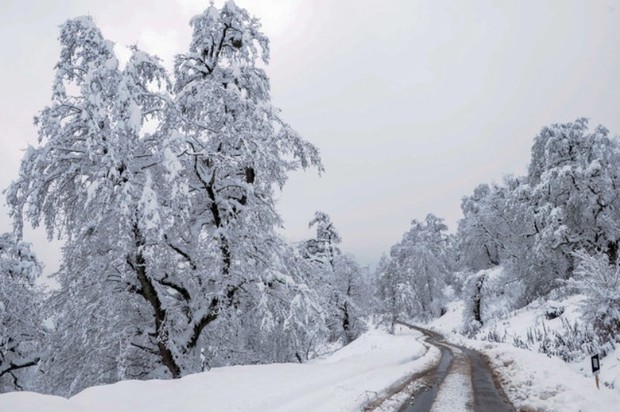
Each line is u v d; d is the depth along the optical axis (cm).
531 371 1352
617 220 3131
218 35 1686
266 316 1384
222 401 820
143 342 1462
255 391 921
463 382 1276
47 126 1266
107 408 723
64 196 1409
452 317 6059
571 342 1797
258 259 1548
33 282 2125
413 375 1411
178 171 1313
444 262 8131
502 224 5428
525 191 3831
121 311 1408
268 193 1681
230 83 1641
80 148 1335
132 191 1233
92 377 1373
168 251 1388
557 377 1159
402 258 7869
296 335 1488
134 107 1287
